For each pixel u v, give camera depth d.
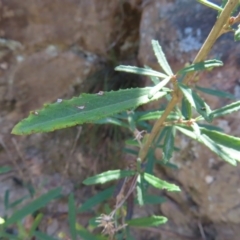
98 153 0.27
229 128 0.21
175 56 0.23
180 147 0.23
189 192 0.24
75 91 0.27
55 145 0.28
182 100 0.17
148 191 0.26
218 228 0.24
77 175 0.28
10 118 0.27
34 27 0.25
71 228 0.21
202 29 0.22
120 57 0.27
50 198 0.22
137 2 0.25
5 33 0.25
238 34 0.11
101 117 0.12
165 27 0.24
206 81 0.22
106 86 0.26
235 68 0.21
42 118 0.12
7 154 0.28
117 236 0.20
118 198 0.17
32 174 0.28
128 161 0.26
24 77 0.26
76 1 0.24
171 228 0.25
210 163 0.22
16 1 0.24
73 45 0.26
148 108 0.24
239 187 0.22
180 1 0.24
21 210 0.21
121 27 0.26
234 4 0.11
